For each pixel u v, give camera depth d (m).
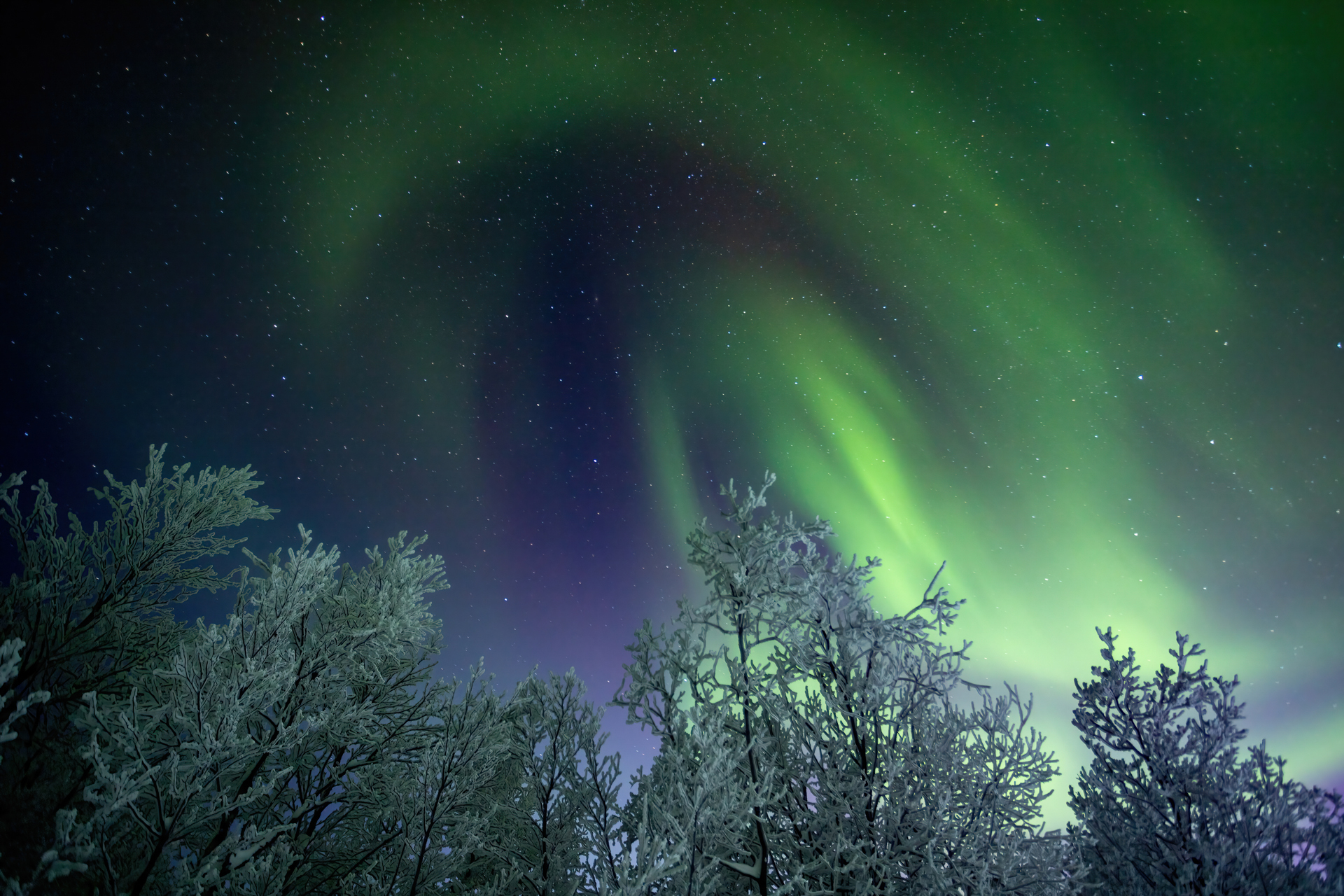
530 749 6.64
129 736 3.40
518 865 5.86
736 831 5.13
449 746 5.18
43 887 3.37
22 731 4.18
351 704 5.07
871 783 5.74
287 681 4.39
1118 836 5.70
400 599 5.67
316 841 5.06
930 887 4.97
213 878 3.57
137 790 3.27
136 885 3.38
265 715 4.72
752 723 6.40
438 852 4.94
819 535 6.70
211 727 3.67
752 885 5.47
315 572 4.84
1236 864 5.08
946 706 6.18
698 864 4.46
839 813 5.55
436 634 6.65
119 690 4.60
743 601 6.48
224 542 5.26
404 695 5.98
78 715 3.29
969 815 5.58
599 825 6.09
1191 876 5.07
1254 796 5.47
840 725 6.14
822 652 6.51
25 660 4.28
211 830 4.06
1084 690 6.42
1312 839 5.13
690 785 5.27
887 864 5.14
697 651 6.56
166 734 3.91
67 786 3.99
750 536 6.72
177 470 5.25
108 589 4.75
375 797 5.20
